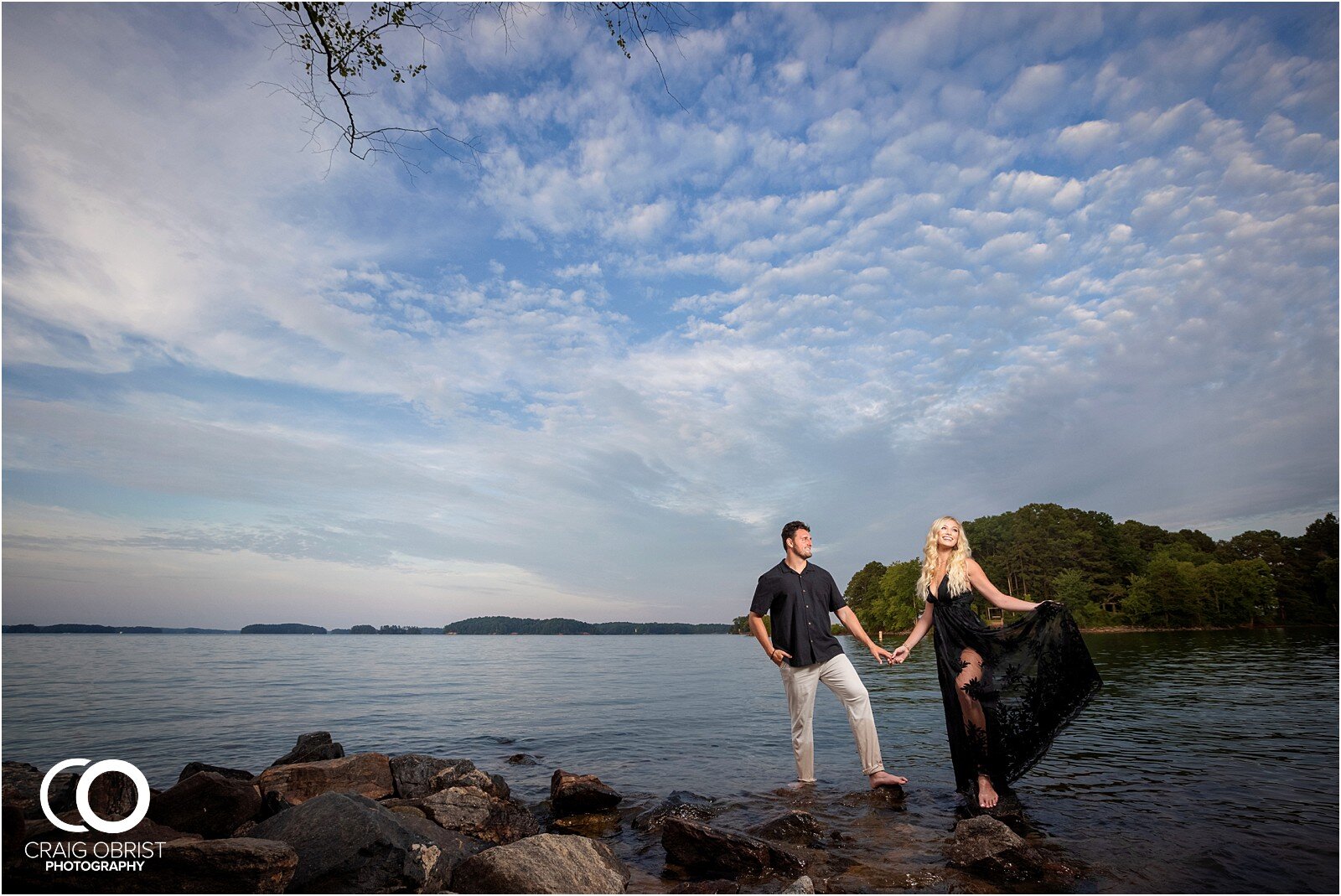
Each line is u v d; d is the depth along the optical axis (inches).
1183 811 190.9
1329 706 404.8
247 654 1831.9
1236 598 3405.5
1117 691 501.7
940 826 189.9
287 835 157.1
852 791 233.5
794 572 259.4
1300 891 135.3
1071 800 204.7
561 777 241.3
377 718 479.8
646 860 173.9
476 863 149.7
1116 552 3949.3
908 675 767.1
